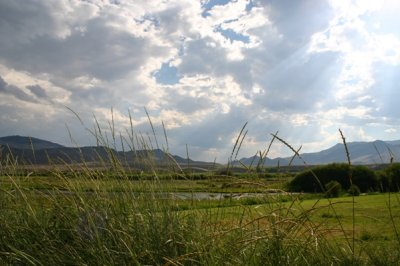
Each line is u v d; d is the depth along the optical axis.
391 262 3.12
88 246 2.89
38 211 3.42
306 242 3.06
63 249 2.99
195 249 2.88
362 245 3.29
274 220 3.11
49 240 2.97
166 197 3.41
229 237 3.21
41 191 3.64
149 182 3.47
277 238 2.94
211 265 2.73
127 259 2.80
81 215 3.14
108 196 3.35
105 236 3.01
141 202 3.30
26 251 2.99
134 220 3.07
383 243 3.51
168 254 2.87
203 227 3.29
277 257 2.90
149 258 2.82
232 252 2.90
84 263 2.84
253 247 3.07
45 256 2.91
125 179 3.42
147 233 3.02
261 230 3.00
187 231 3.17
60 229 3.17
